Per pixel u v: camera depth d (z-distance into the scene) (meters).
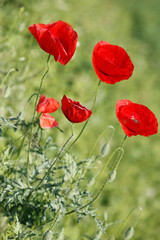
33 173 1.54
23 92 1.87
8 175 1.55
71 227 1.83
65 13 3.32
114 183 2.20
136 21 6.31
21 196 1.50
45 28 1.45
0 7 2.12
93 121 2.50
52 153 1.91
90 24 4.13
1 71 1.87
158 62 4.85
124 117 1.46
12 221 1.54
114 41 4.33
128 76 1.44
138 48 4.84
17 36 2.03
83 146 2.25
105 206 2.05
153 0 7.02
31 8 2.38
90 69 2.96
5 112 1.83
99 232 1.62
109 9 5.87
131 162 2.51
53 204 1.51
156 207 2.22
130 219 2.04
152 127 1.46
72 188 1.52
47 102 1.47
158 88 3.99
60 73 2.66
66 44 1.45
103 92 2.74
